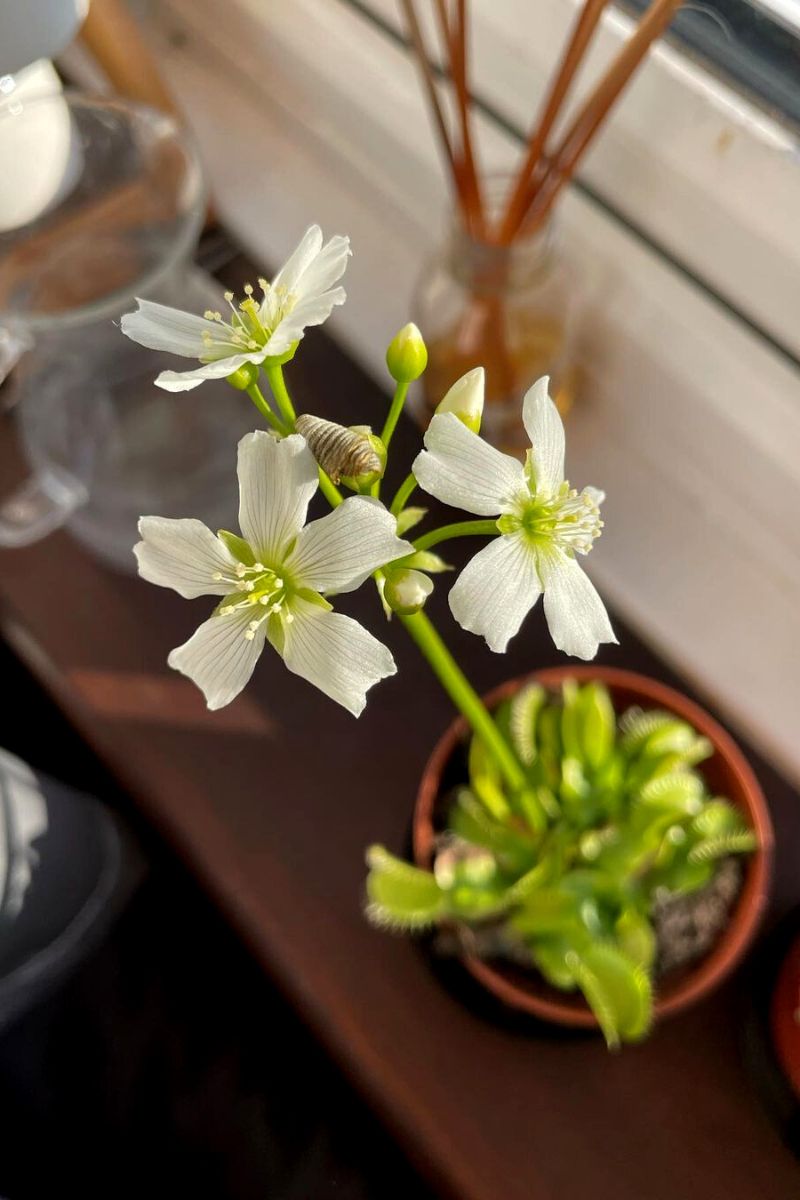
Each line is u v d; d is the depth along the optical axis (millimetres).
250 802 477
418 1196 538
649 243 440
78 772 609
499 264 423
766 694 474
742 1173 418
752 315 426
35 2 379
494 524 313
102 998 580
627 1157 422
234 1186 551
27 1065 574
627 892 406
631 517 495
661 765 407
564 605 308
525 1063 434
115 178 485
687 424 464
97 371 530
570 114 428
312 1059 561
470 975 439
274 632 310
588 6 360
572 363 486
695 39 400
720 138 401
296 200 542
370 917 452
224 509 514
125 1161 561
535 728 423
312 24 482
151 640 501
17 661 619
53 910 490
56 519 516
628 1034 385
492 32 431
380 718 481
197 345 316
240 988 575
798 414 432
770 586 482
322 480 311
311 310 305
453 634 486
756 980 426
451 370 462
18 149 451
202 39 540
